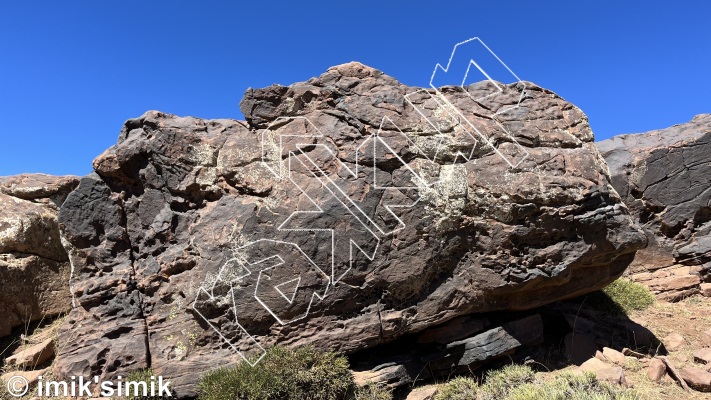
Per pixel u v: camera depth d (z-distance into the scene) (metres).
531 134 8.32
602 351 8.49
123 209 7.91
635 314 10.55
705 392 7.21
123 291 7.59
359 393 7.12
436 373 8.06
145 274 7.67
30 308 9.08
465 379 7.69
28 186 10.36
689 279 12.20
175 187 7.90
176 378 7.15
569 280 8.20
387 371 7.58
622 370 7.56
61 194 10.70
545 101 8.90
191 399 7.14
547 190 7.77
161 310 7.62
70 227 7.61
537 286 7.97
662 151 13.48
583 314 9.62
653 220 13.59
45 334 8.83
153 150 7.86
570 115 8.87
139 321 7.50
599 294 10.63
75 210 7.66
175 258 7.68
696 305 11.42
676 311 10.91
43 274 9.44
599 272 8.52
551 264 7.81
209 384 6.66
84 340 7.37
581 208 7.86
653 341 9.04
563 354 8.41
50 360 8.09
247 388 6.39
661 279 12.48
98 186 7.82
